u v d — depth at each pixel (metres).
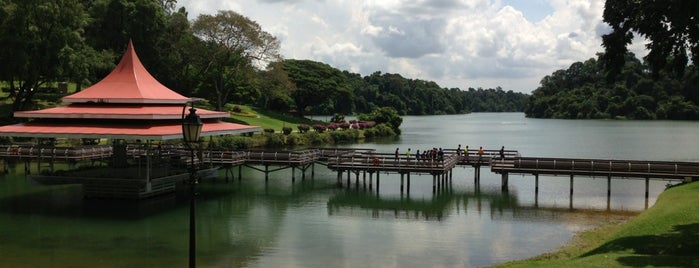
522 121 177.25
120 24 76.56
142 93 37.19
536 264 17.89
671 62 20.08
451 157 41.62
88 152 43.00
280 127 87.81
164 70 79.75
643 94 171.12
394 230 27.78
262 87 83.62
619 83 179.25
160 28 77.94
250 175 47.38
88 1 84.75
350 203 35.25
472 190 40.19
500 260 22.42
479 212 32.25
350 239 25.95
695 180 34.25
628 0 18.97
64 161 45.69
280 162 43.09
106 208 32.25
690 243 18.94
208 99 86.31
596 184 42.53
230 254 23.41
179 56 79.94
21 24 54.66
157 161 41.34
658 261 16.75
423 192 39.47
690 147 76.25
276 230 27.77
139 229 27.69
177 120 36.25
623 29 19.48
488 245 24.75
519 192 39.25
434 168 38.25
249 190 39.94
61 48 57.38
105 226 28.28
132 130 32.81
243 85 90.19
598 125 142.38
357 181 40.81
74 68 58.28
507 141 88.06
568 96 193.50
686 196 27.62
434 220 30.11
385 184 43.22
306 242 25.41
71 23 59.28
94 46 73.44
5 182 40.84
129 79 38.94
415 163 38.50
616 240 21.08
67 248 24.14
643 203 34.53
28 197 35.25
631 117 168.38
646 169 35.50
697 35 18.39
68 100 36.62
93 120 34.69
